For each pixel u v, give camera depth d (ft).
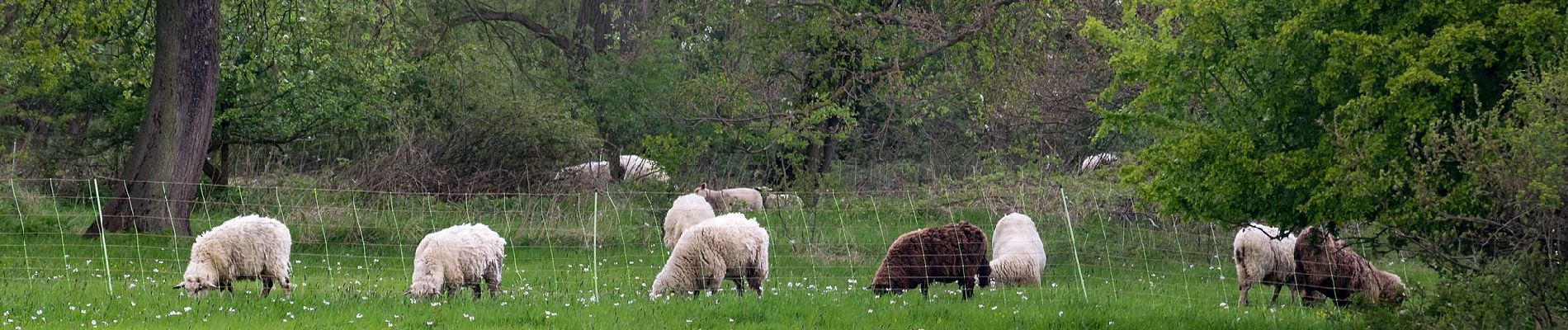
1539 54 33.53
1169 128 42.14
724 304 42.78
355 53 82.38
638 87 114.93
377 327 37.11
